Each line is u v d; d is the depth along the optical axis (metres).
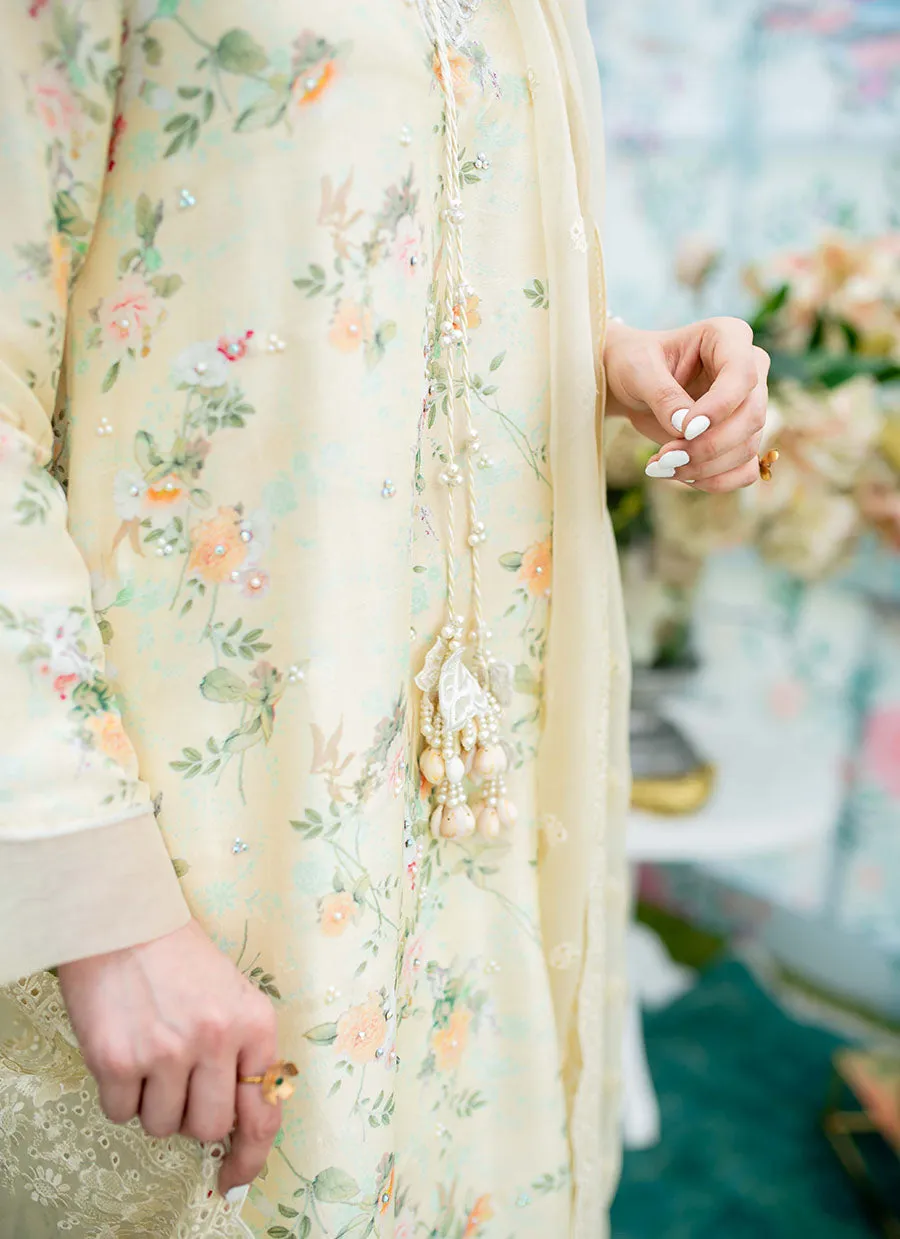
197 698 0.52
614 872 0.82
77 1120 0.57
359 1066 0.55
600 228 0.66
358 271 0.48
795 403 1.13
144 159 0.46
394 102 0.48
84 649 0.47
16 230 0.43
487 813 0.66
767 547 1.24
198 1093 0.46
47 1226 0.61
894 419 1.17
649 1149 1.41
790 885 1.83
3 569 0.43
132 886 0.46
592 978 0.77
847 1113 1.47
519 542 0.67
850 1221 1.31
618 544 1.25
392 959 0.56
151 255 0.47
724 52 1.52
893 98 1.50
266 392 0.48
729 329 0.64
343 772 0.52
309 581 0.50
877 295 1.12
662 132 1.54
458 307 0.58
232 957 0.54
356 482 0.49
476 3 0.57
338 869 0.52
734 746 1.45
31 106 0.42
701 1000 1.72
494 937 0.72
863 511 1.27
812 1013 1.74
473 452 0.62
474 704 0.62
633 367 0.67
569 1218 0.80
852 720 1.72
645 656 1.34
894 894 1.75
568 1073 0.79
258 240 0.46
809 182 1.56
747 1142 1.43
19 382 0.44
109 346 0.49
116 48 0.44
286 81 0.45
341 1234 0.55
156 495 0.50
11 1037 0.59
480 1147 0.75
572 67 0.61
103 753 0.46
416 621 0.62
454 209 0.55
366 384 0.49
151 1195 0.56
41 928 0.43
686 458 0.59
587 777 0.72
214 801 0.53
